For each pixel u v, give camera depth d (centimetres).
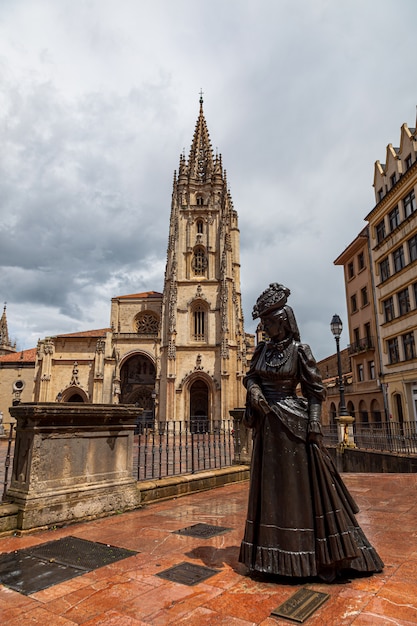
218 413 5659
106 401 5897
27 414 682
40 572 481
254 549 459
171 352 5803
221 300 6053
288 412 467
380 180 3538
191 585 437
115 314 6875
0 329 11056
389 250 3316
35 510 653
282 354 491
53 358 6184
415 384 2984
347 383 4281
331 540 425
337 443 2509
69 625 356
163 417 5753
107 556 534
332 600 391
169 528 670
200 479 1030
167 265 6384
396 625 340
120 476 817
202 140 7581
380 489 1050
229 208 7694
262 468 471
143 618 367
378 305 3512
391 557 509
